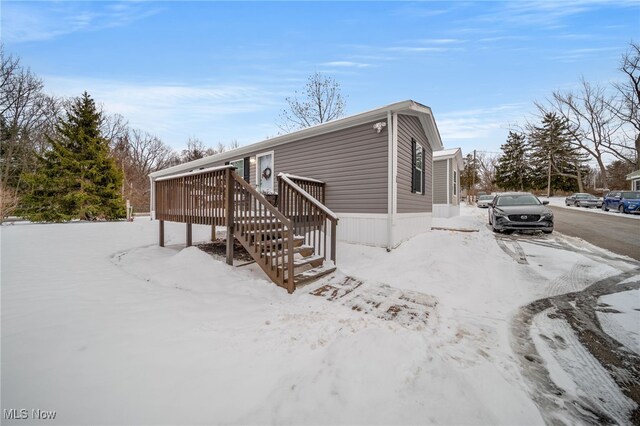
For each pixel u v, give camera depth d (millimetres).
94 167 14664
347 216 6941
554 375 2162
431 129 8602
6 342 2127
